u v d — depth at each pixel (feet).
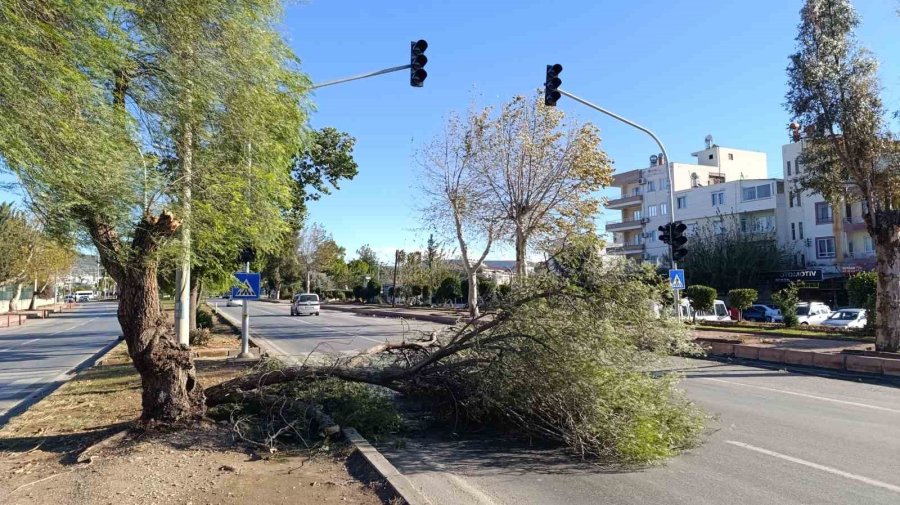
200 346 53.67
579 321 21.80
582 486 17.84
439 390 25.03
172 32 22.80
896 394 33.88
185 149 24.57
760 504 16.25
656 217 199.21
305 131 32.71
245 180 26.50
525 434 23.35
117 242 21.58
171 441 21.04
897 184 49.65
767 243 146.92
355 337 72.49
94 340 77.92
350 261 275.80
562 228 87.97
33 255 152.97
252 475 17.84
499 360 22.67
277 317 125.49
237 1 25.11
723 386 36.65
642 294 22.08
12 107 15.83
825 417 27.50
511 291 23.84
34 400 34.83
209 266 42.65
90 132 18.30
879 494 16.99
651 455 19.88
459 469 19.54
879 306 48.78
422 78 43.83
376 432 23.52
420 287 171.12
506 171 88.17
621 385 21.11
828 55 48.85
